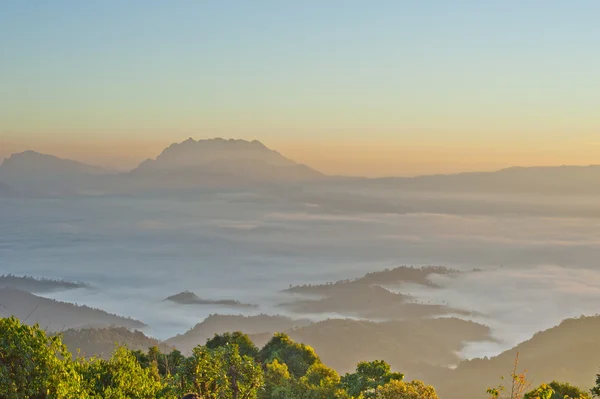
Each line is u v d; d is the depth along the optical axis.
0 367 20.66
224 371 32.59
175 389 30.23
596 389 33.31
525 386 19.86
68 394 21.48
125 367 25.16
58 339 23.27
